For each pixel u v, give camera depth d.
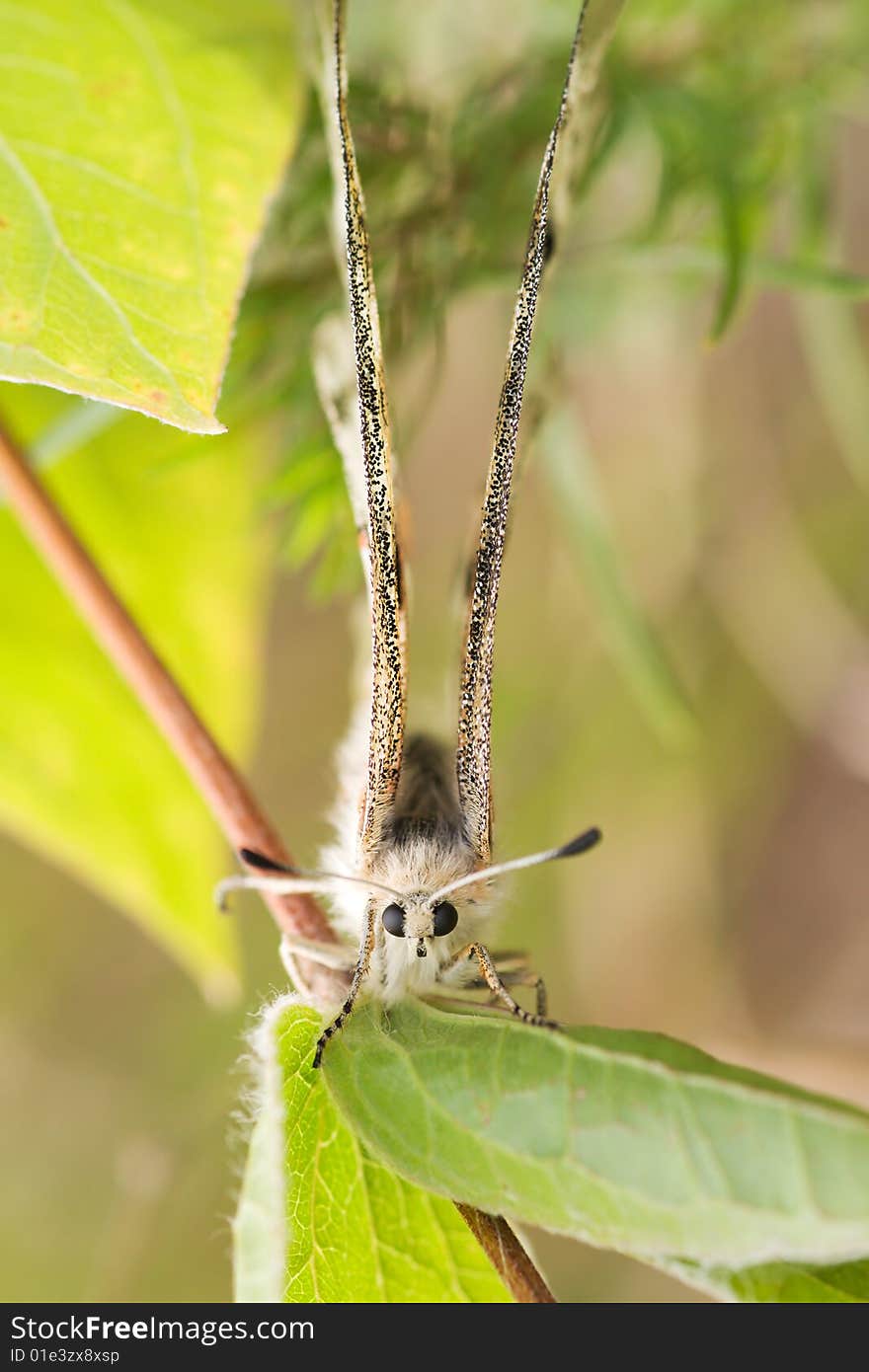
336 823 0.23
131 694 0.26
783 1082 0.20
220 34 0.23
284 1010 0.21
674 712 0.26
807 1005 0.36
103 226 0.22
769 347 0.32
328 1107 0.21
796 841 0.36
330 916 0.23
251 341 0.24
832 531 0.33
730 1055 0.35
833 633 0.34
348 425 0.23
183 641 0.26
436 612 0.34
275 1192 0.21
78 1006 0.38
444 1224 0.21
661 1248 0.20
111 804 0.25
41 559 0.26
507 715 0.35
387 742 0.22
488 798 0.22
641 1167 0.20
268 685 0.39
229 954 0.26
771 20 0.26
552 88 0.25
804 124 0.26
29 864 0.39
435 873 0.22
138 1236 0.35
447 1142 0.21
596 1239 0.20
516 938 0.36
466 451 0.33
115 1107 0.37
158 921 0.25
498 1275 0.21
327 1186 0.21
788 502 0.33
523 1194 0.20
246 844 0.22
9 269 0.21
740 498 0.33
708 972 0.36
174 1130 0.36
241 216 0.22
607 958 0.36
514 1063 0.21
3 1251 0.36
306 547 0.24
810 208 0.26
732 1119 0.20
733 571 0.33
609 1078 0.20
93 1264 0.35
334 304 0.24
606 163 0.25
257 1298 0.21
